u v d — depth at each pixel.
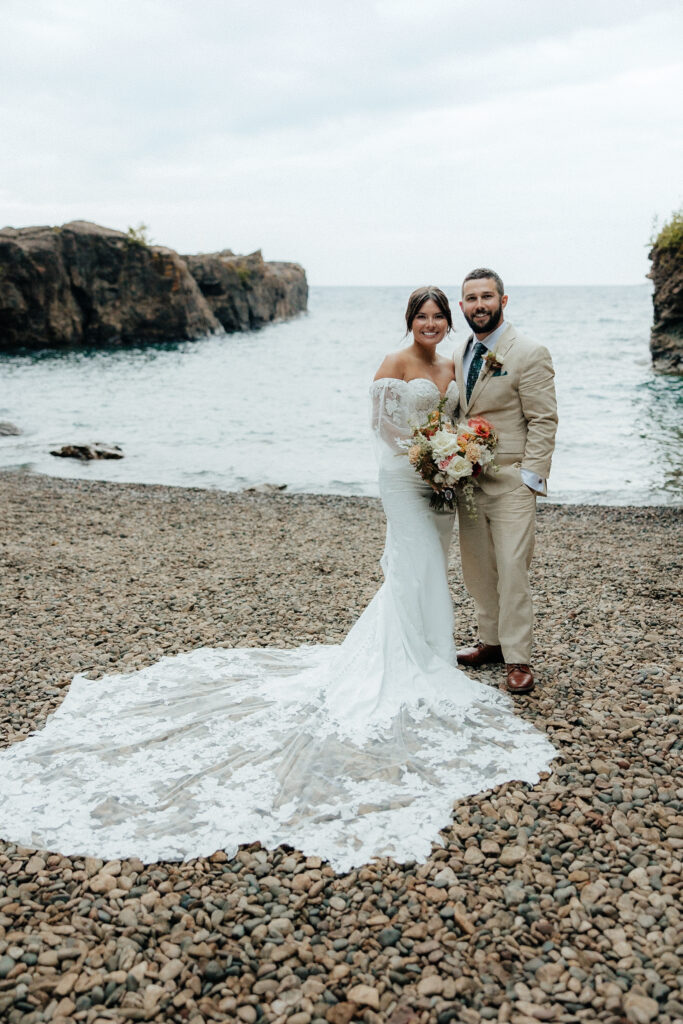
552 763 3.60
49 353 38.59
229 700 4.13
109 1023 2.28
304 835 3.08
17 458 14.05
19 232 40.94
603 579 6.57
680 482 11.43
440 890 2.80
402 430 4.18
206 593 6.32
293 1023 2.27
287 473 12.76
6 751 3.72
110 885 2.84
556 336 47.75
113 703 4.17
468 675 4.62
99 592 6.34
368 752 3.59
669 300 25.06
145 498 10.58
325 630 5.41
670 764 3.58
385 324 69.75
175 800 3.30
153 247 44.06
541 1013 2.27
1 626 5.51
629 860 2.95
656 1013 2.25
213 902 2.76
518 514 4.32
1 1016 2.30
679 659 4.76
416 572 4.21
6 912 2.72
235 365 33.12
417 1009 2.31
